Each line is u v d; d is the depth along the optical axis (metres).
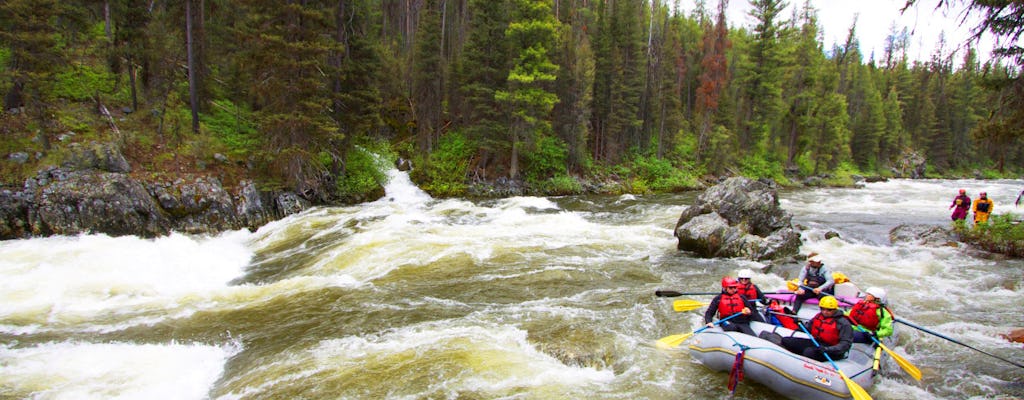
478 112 30.56
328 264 12.95
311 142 21.36
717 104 40.81
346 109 23.97
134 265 12.55
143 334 8.48
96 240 14.72
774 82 43.22
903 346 7.81
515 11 29.14
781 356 6.21
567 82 33.28
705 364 7.12
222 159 19.94
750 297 7.52
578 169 34.28
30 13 16.45
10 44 16.36
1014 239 13.20
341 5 23.09
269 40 18.48
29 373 6.99
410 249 13.88
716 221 14.33
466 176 30.23
